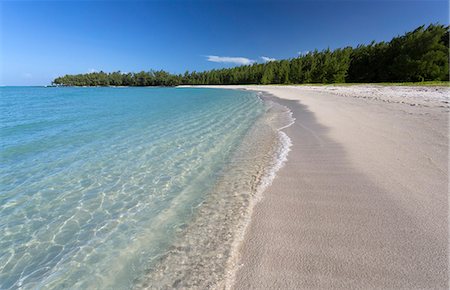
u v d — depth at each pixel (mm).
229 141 9570
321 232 3465
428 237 3168
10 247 3965
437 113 10961
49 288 3164
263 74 85312
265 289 2615
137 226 4344
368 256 2928
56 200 5430
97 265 3486
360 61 62125
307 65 75375
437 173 4973
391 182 4742
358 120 10742
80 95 47312
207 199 4996
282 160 6684
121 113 18812
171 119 15453
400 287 2492
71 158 8156
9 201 5406
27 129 12703
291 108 17828
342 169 5625
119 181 6324
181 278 3012
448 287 2453
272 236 3490
